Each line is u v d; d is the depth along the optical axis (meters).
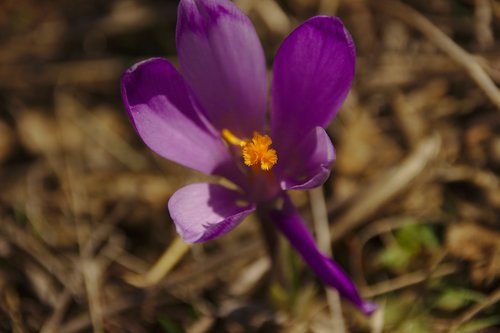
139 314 0.37
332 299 0.36
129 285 0.37
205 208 0.31
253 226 0.39
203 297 0.37
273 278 0.35
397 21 0.42
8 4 0.44
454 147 0.39
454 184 0.38
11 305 0.37
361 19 0.42
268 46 0.42
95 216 0.40
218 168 0.32
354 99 0.41
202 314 0.36
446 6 0.42
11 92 0.43
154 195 0.40
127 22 0.43
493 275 0.36
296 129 0.31
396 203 0.38
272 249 0.34
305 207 0.39
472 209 0.37
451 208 0.37
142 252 0.39
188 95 0.31
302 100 0.31
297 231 0.32
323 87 0.31
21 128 0.42
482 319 0.35
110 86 0.43
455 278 0.36
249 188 0.32
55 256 0.38
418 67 0.41
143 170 0.41
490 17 0.41
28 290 0.37
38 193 0.40
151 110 0.31
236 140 0.32
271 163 0.31
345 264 0.38
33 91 0.43
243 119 0.32
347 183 0.39
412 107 0.40
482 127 0.39
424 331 0.35
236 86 0.32
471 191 0.38
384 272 0.37
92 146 0.41
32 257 0.38
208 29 0.31
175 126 0.31
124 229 0.40
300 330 0.36
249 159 0.31
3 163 0.41
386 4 0.42
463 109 0.39
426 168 0.38
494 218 0.37
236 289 0.37
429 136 0.39
